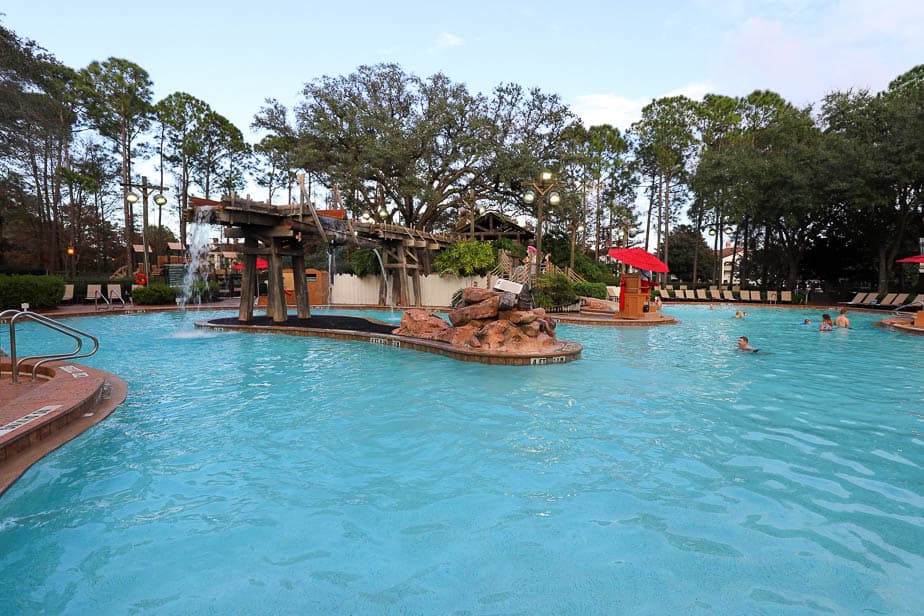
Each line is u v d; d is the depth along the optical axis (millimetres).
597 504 3627
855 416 5879
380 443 4926
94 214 48531
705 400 6613
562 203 30094
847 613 2422
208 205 12977
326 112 31250
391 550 3031
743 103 41000
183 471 4215
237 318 16094
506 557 2947
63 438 4734
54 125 25969
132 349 10836
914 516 3424
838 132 31250
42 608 2496
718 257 41500
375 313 21703
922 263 20234
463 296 10969
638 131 46312
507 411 6070
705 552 2984
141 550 3025
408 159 28594
